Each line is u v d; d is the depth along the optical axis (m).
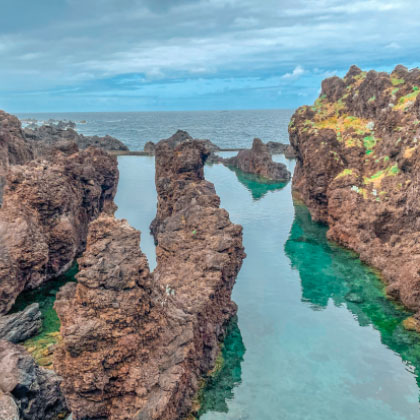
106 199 40.97
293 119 49.41
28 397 14.38
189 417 15.33
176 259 20.78
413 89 38.12
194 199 25.30
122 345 12.95
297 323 22.94
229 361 19.23
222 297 21.11
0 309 22.55
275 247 35.28
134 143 128.75
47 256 25.94
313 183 39.62
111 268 13.38
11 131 41.50
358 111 43.94
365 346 20.62
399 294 25.53
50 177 28.42
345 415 15.84
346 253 33.34
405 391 17.31
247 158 71.25
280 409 16.12
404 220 30.06
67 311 13.48
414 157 30.38
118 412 12.51
